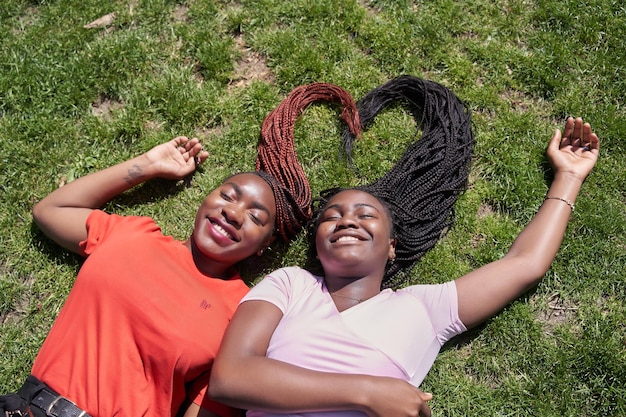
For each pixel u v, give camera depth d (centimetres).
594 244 325
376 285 287
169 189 339
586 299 317
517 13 379
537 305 316
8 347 305
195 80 363
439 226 326
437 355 305
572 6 379
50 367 266
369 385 240
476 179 343
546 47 370
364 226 282
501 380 304
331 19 375
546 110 358
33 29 369
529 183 336
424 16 376
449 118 343
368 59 367
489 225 332
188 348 266
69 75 357
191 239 303
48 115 347
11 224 326
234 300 293
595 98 360
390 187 324
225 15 377
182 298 277
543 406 295
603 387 297
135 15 376
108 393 260
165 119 352
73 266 322
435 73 365
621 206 335
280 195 311
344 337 258
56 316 314
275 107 354
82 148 344
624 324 311
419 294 286
